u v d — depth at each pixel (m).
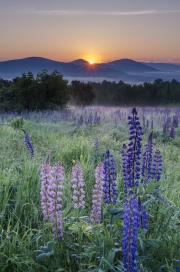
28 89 25.31
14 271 3.70
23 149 9.00
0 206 4.96
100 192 4.29
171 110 26.41
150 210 4.39
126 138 13.25
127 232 2.88
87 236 4.00
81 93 45.94
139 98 63.78
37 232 4.37
